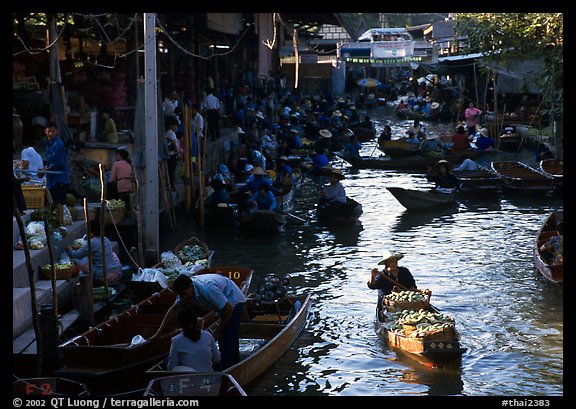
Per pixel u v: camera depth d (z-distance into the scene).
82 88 25.45
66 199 17.91
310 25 52.94
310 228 22.27
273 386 11.44
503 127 39.94
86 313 13.51
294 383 11.52
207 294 10.80
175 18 32.12
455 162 33.94
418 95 66.75
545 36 29.00
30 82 23.52
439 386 11.28
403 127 51.59
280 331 12.82
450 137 38.41
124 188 19.38
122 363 10.64
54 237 15.62
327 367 12.11
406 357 12.36
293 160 31.09
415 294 13.20
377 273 13.85
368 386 11.34
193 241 18.19
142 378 10.80
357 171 32.97
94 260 15.35
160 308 13.02
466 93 52.44
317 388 11.33
